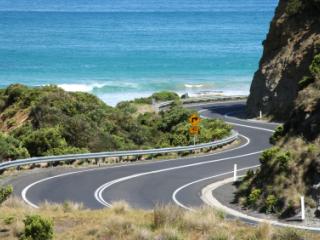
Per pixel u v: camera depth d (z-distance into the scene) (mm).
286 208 30625
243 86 120125
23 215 27000
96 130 55000
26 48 162250
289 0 80188
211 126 63406
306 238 24438
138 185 39625
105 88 115000
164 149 51344
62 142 49281
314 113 34875
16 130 54625
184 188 38812
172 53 157125
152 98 87688
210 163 48594
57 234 24422
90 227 24969
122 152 48656
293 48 75812
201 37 187875
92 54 153750
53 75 128500
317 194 30391
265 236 24172
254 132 65000
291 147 34031
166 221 25016
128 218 26125
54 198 34969
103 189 38031
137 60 146500
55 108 57125
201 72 134000
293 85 73375
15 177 40562
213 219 25672
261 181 34031
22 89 65188
